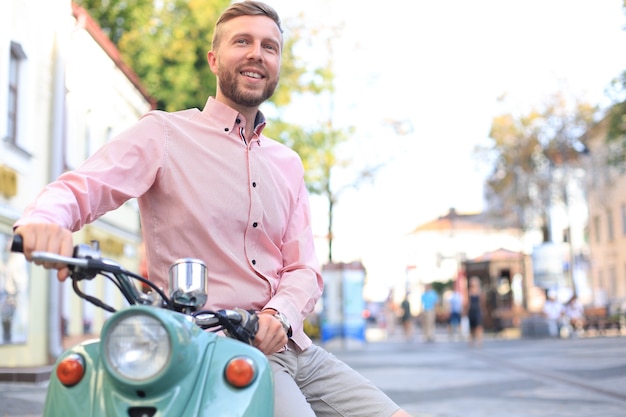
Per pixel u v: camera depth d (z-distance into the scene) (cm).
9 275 1388
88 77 1952
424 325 3384
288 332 281
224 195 291
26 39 1491
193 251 288
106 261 226
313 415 274
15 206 1432
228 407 224
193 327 228
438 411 1012
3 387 1173
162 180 287
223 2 2833
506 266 4106
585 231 5566
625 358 1862
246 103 305
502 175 3950
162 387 215
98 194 264
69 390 225
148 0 2859
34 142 1527
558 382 1374
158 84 2773
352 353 2445
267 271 296
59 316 1567
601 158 3816
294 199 318
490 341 3116
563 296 3809
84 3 2897
